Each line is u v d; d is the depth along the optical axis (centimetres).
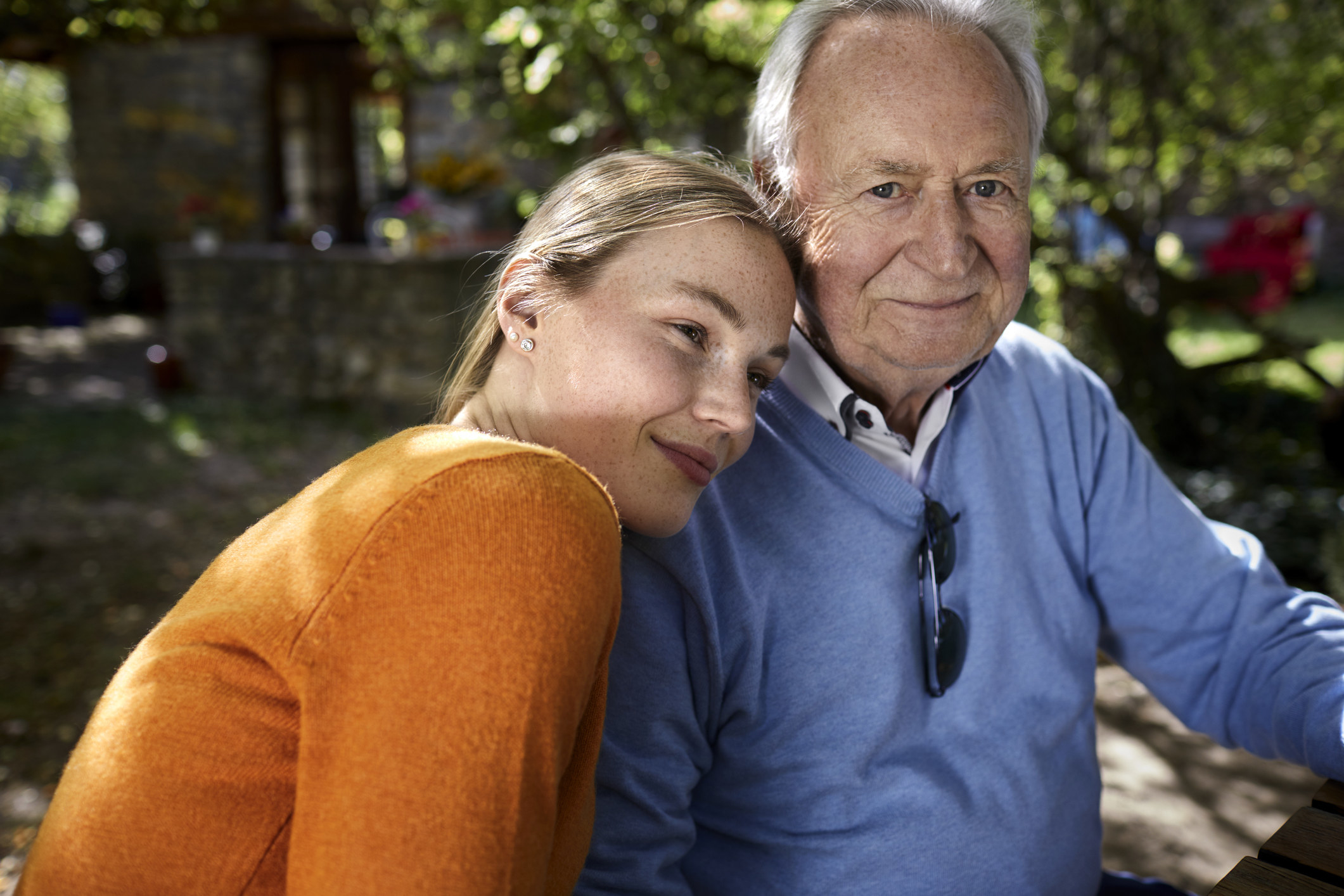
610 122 445
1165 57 467
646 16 365
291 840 59
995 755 112
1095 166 488
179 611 70
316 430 668
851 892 105
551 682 60
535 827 60
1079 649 125
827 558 105
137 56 1126
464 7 399
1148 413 532
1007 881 112
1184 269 902
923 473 114
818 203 101
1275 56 482
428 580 59
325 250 746
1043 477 123
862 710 105
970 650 113
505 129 888
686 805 100
